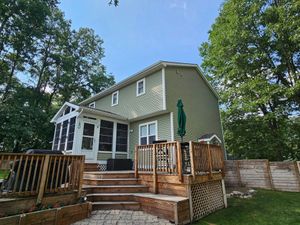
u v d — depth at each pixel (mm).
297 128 12641
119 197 5609
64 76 20781
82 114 9820
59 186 4582
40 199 4145
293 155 12914
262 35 13273
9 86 16734
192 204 5055
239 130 14250
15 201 3797
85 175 7148
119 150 11180
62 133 10906
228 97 14742
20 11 16516
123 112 12383
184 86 11570
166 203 4680
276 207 5945
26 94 17562
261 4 12984
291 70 12453
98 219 4531
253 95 13016
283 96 12047
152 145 6219
